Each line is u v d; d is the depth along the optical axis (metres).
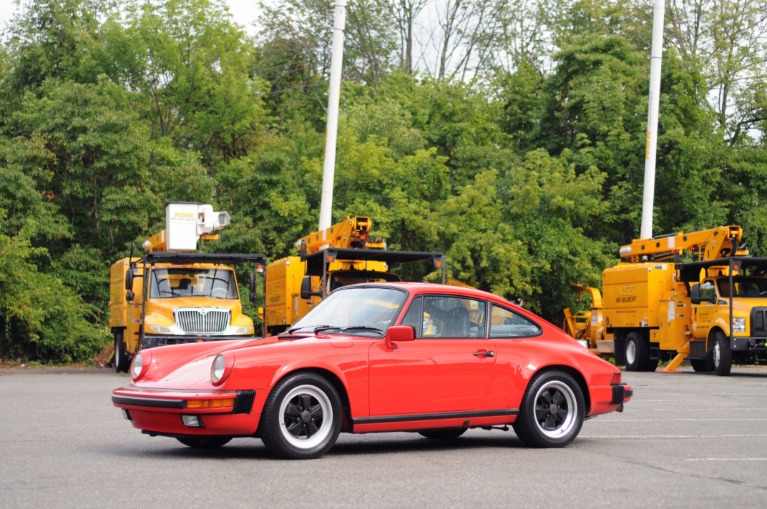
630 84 40.22
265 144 42.88
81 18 42.41
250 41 45.59
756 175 39.81
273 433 8.62
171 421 8.62
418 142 38.81
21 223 32.06
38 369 27.91
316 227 36.12
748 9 45.53
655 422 12.80
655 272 27.75
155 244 26.47
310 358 8.78
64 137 34.25
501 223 33.97
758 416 13.71
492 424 9.62
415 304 9.45
